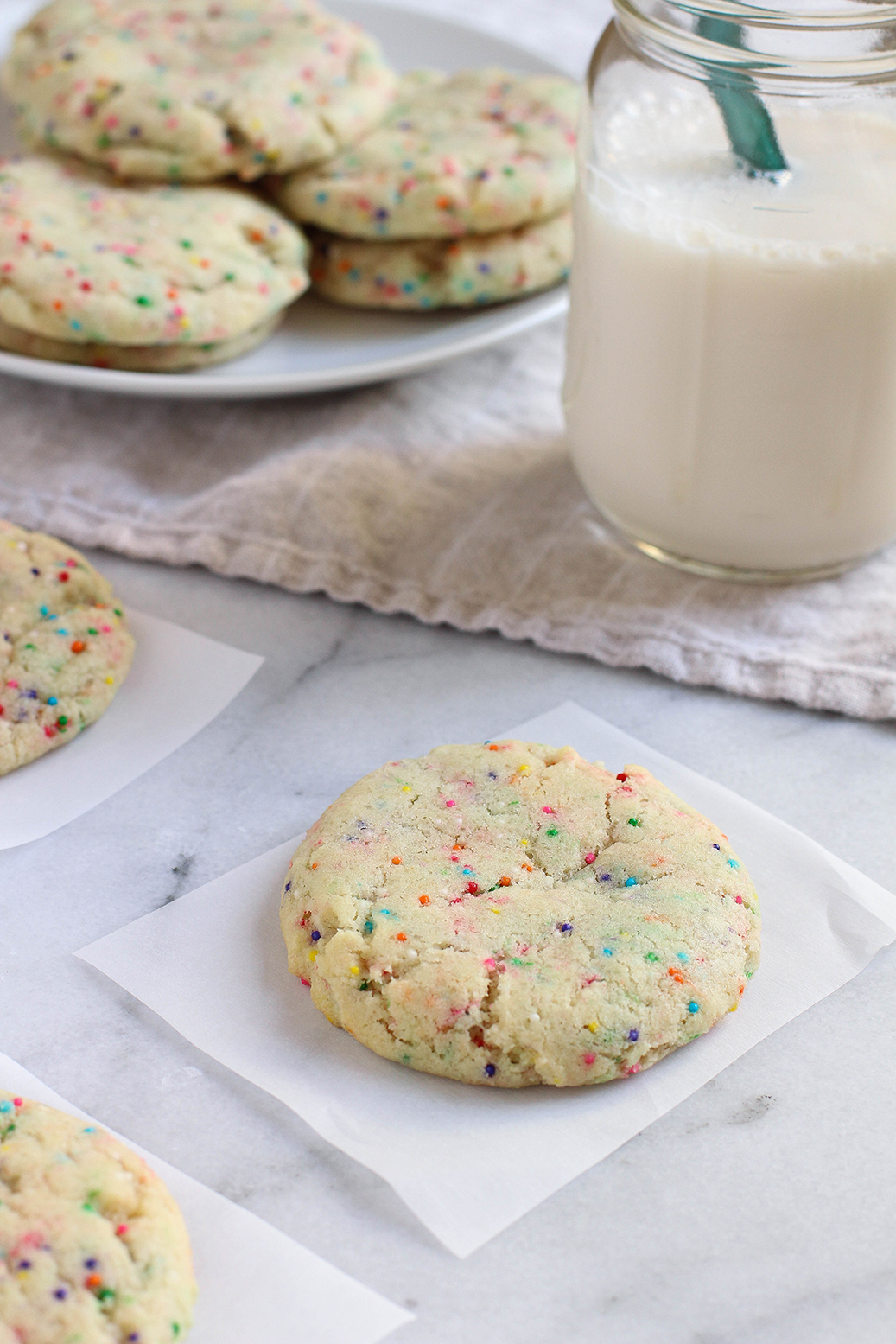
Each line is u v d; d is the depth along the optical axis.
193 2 0.74
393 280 0.70
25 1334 0.50
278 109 0.69
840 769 0.61
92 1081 0.55
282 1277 0.52
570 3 0.89
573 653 0.64
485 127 0.72
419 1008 0.54
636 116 0.61
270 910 0.57
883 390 0.61
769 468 0.62
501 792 0.58
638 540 0.65
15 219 0.67
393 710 0.62
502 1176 0.53
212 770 0.60
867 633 0.63
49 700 0.60
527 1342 0.51
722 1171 0.53
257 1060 0.55
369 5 0.79
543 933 0.55
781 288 0.59
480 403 0.71
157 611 0.64
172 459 0.69
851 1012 0.56
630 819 0.57
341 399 0.70
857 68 0.58
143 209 0.69
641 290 0.61
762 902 0.57
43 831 0.59
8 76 0.72
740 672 0.62
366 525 0.66
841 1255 0.52
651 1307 0.52
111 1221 0.52
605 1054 0.54
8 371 0.66
